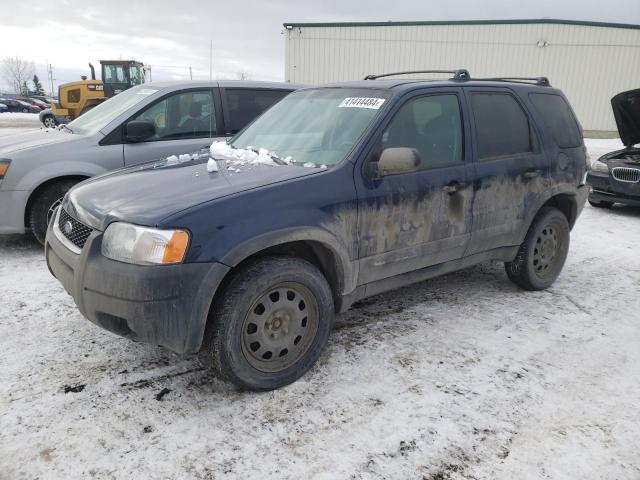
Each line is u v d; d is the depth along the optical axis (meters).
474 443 2.51
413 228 3.39
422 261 3.55
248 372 2.80
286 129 3.77
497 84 4.13
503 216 3.97
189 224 2.55
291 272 2.85
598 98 25.12
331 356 3.31
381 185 3.20
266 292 2.80
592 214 8.07
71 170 5.12
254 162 3.37
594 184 8.30
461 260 3.85
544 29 24.16
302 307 2.99
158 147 5.57
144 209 2.65
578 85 24.94
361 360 3.27
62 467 2.29
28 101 49.03
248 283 2.71
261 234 2.70
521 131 4.16
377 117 3.31
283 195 2.84
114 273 2.55
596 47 24.42
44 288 4.32
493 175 3.82
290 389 2.94
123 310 2.54
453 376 3.10
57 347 3.33
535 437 2.56
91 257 2.66
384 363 3.24
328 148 3.31
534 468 2.35
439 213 3.51
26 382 2.92
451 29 24.45
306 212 2.87
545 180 4.24
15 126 25.67
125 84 20.27
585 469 2.35
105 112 5.82
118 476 2.25
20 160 4.97
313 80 25.53
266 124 4.03
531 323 3.87
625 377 3.14
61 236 3.07
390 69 25.12
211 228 2.60
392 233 3.29
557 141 4.41
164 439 2.49
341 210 3.01
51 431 2.51
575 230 6.96
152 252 2.51
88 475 2.25
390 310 4.06
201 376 3.04
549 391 2.97
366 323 3.81
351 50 25.03
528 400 2.88
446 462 2.38
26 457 2.34
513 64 24.72
